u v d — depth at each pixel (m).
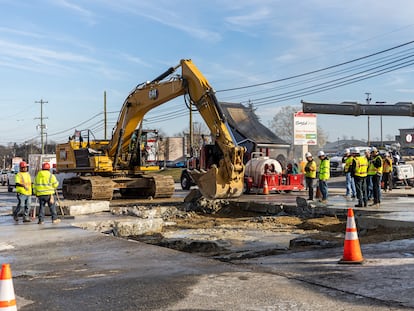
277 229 14.68
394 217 13.29
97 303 6.02
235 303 5.81
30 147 129.75
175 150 94.00
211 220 17.52
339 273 7.25
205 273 7.44
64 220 15.26
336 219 15.85
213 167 17.59
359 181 16.47
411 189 28.89
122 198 26.70
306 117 31.86
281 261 8.45
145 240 13.05
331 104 10.55
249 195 25.05
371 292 6.15
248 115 37.56
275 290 6.34
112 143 24.47
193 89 19.28
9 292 4.35
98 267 8.23
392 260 8.09
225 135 17.97
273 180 25.61
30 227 13.73
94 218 15.51
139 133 25.02
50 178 14.70
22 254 9.68
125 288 6.69
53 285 7.05
